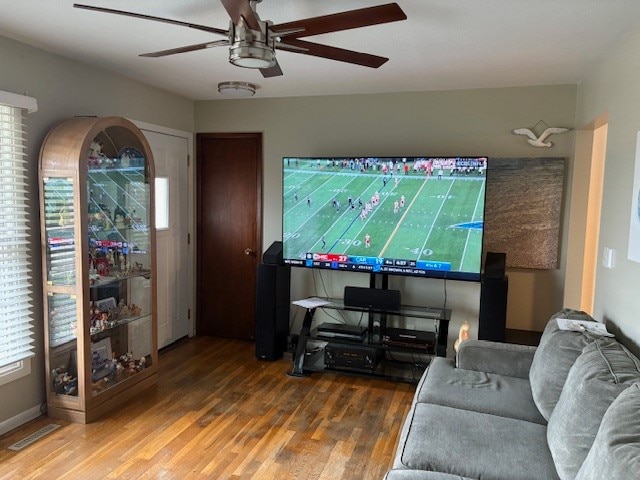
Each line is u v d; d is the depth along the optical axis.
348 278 4.55
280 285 4.41
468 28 2.63
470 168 3.83
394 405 3.51
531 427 2.22
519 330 4.13
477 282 4.03
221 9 2.47
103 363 3.43
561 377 2.23
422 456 1.96
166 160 4.54
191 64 3.53
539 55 3.12
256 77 3.90
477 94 4.11
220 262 4.99
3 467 2.63
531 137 3.97
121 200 3.54
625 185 2.53
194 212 4.99
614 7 2.30
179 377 3.98
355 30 2.69
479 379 2.79
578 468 1.71
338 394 3.69
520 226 4.05
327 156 4.55
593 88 3.35
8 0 2.36
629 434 1.38
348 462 2.75
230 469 2.66
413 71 3.58
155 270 3.71
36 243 3.19
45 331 3.17
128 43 3.04
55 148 3.05
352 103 4.45
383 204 4.08
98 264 3.34
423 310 4.11
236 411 3.37
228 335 5.04
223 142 4.87
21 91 3.02
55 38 2.94
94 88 3.61
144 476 2.58
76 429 3.07
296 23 2.01
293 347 4.45
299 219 4.33
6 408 3.02
